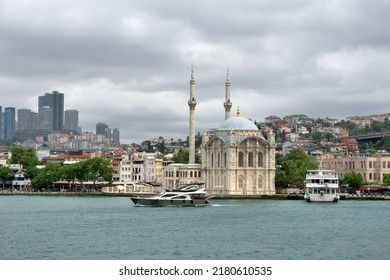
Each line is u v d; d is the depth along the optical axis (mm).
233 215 197500
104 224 168125
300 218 187250
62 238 137875
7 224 168750
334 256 116062
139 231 151375
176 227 160375
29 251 119750
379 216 195375
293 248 124875
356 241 134875
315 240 136250
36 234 145125
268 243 131250
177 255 116125
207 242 132125
